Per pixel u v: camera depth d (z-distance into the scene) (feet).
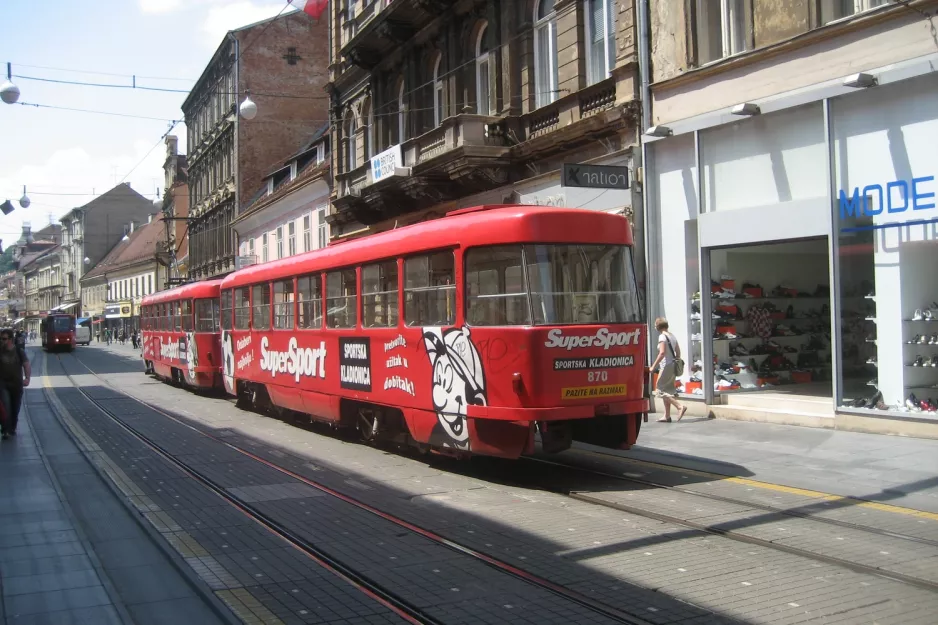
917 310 37.29
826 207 40.73
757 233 44.27
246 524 25.13
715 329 48.11
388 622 16.66
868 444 35.68
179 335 81.51
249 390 58.70
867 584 18.49
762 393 47.06
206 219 178.60
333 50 101.45
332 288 43.39
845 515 24.53
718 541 22.24
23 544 22.38
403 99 83.05
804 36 41.32
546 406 29.53
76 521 25.08
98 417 56.03
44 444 42.65
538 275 30.07
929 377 36.86
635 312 32.55
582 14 57.41
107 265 284.82
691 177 48.67
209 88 172.86
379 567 20.36
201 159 181.57
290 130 153.48
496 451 30.50
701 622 16.31
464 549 21.79
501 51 65.26
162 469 34.96
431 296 34.06
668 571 19.63
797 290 51.31
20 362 45.39
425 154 70.13
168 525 25.00
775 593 17.94
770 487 28.68
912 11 36.81
